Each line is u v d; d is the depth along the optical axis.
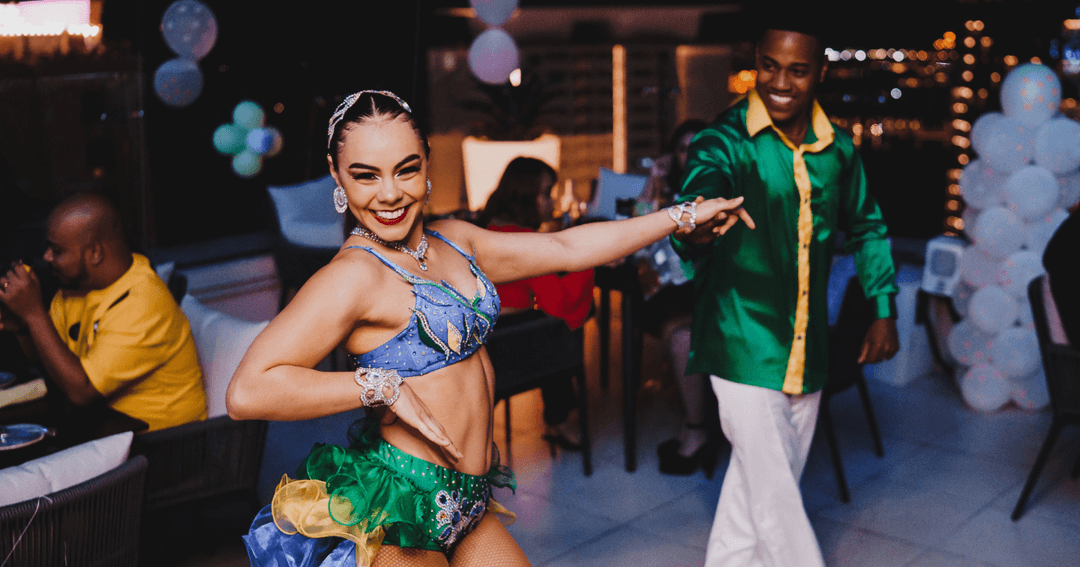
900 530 3.37
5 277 2.73
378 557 1.63
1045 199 4.02
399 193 1.52
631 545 3.29
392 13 6.64
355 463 1.63
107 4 6.33
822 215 2.64
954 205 6.31
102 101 6.42
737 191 2.61
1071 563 3.11
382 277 1.55
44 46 6.08
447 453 1.62
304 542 1.65
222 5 7.05
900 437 4.23
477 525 1.78
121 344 2.86
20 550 2.01
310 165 7.48
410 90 6.77
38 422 2.69
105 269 2.90
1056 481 3.74
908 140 8.27
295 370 1.45
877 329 2.83
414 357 1.58
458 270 1.70
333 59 6.88
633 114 9.56
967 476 3.80
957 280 4.63
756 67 2.59
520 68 6.84
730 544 2.78
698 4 8.99
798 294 2.64
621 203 4.76
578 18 9.18
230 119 7.44
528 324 3.59
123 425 2.65
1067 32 6.31
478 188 6.71
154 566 3.06
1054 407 3.36
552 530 3.42
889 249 2.83
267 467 3.55
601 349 4.86
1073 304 3.21
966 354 4.51
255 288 5.64
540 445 4.22
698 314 2.76
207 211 7.50
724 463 3.98
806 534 2.66
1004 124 4.10
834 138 2.66
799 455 2.82
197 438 2.78
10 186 4.32
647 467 3.95
